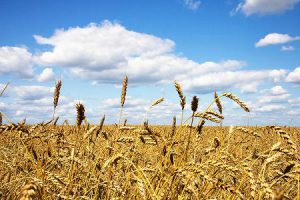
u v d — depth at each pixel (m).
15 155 5.12
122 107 4.80
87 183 4.23
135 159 4.80
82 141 4.58
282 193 1.91
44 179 3.70
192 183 3.76
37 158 4.26
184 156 3.95
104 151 4.77
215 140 4.72
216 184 3.17
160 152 4.30
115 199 4.04
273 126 3.48
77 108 3.79
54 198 3.71
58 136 5.13
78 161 4.17
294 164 3.36
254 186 3.08
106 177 4.62
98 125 4.75
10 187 4.38
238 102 3.91
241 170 3.25
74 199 3.65
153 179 3.92
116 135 4.70
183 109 3.98
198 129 4.49
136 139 4.58
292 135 13.12
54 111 4.46
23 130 3.38
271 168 4.20
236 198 3.51
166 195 3.59
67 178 3.79
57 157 4.36
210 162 3.27
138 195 3.94
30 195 1.73
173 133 4.41
